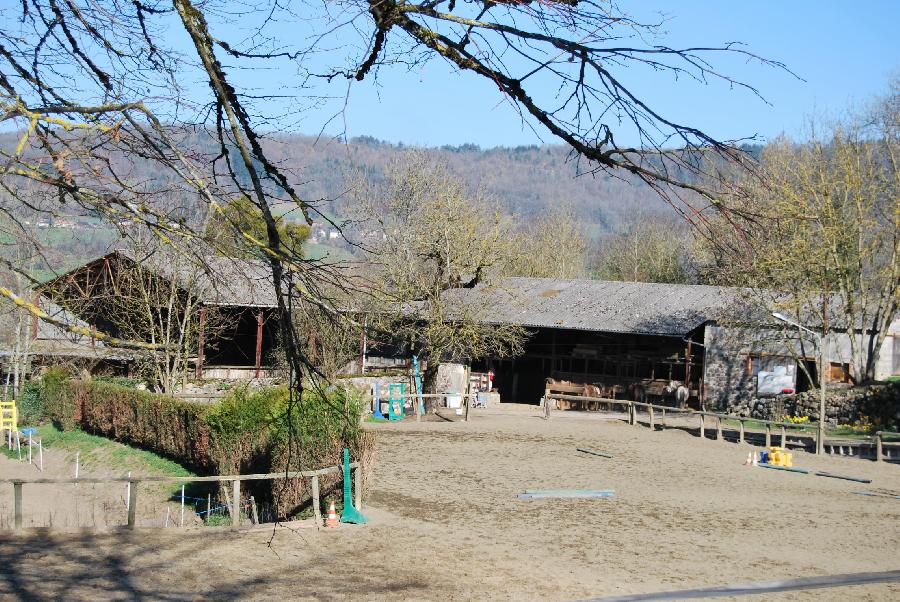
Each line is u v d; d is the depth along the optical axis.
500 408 41.41
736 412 39.72
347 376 37.06
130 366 34.66
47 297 8.71
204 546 14.77
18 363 32.16
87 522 20.42
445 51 4.90
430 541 15.97
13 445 32.25
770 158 32.69
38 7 6.66
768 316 38.72
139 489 24.28
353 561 14.30
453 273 35.25
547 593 12.80
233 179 6.01
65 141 6.16
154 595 11.86
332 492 18.84
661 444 30.86
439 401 39.84
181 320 29.20
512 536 16.66
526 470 24.59
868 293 38.12
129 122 6.14
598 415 38.94
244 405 21.66
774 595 13.06
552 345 45.38
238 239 6.23
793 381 39.88
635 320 42.62
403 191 34.09
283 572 13.41
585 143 4.67
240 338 45.03
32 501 23.20
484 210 39.00
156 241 7.83
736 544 16.72
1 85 6.19
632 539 16.81
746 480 24.39
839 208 34.69
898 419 35.28
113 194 6.15
